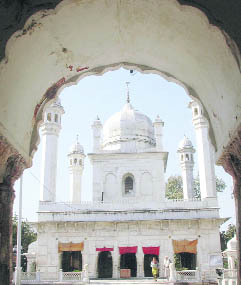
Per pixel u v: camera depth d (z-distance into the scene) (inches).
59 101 1550.2
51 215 1395.2
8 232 305.9
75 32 331.3
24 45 292.0
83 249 1360.7
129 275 1318.9
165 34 332.2
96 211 1390.3
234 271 1106.1
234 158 314.0
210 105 358.6
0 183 308.0
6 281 292.4
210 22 265.1
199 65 332.8
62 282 1150.3
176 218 1352.1
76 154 1750.7
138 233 1364.4
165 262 1224.2
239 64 259.6
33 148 375.6
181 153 1817.2
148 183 1616.6
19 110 323.9
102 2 301.3
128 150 1659.7
